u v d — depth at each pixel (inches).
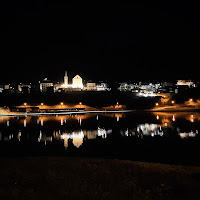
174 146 1032.8
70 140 1200.2
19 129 1615.4
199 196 389.1
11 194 402.9
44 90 5383.9
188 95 4229.8
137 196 394.3
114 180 475.8
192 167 585.0
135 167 579.2
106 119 2224.4
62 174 514.9
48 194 403.2
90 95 4357.8
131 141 1164.5
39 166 581.9
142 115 2596.0
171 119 2155.5
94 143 1115.3
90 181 468.8
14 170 545.0
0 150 953.5
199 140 1172.5
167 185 443.5
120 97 4343.0
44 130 1569.9
